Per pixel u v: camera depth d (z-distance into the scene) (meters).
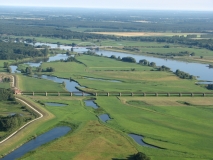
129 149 173.38
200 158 167.25
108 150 171.50
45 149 170.12
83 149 171.50
